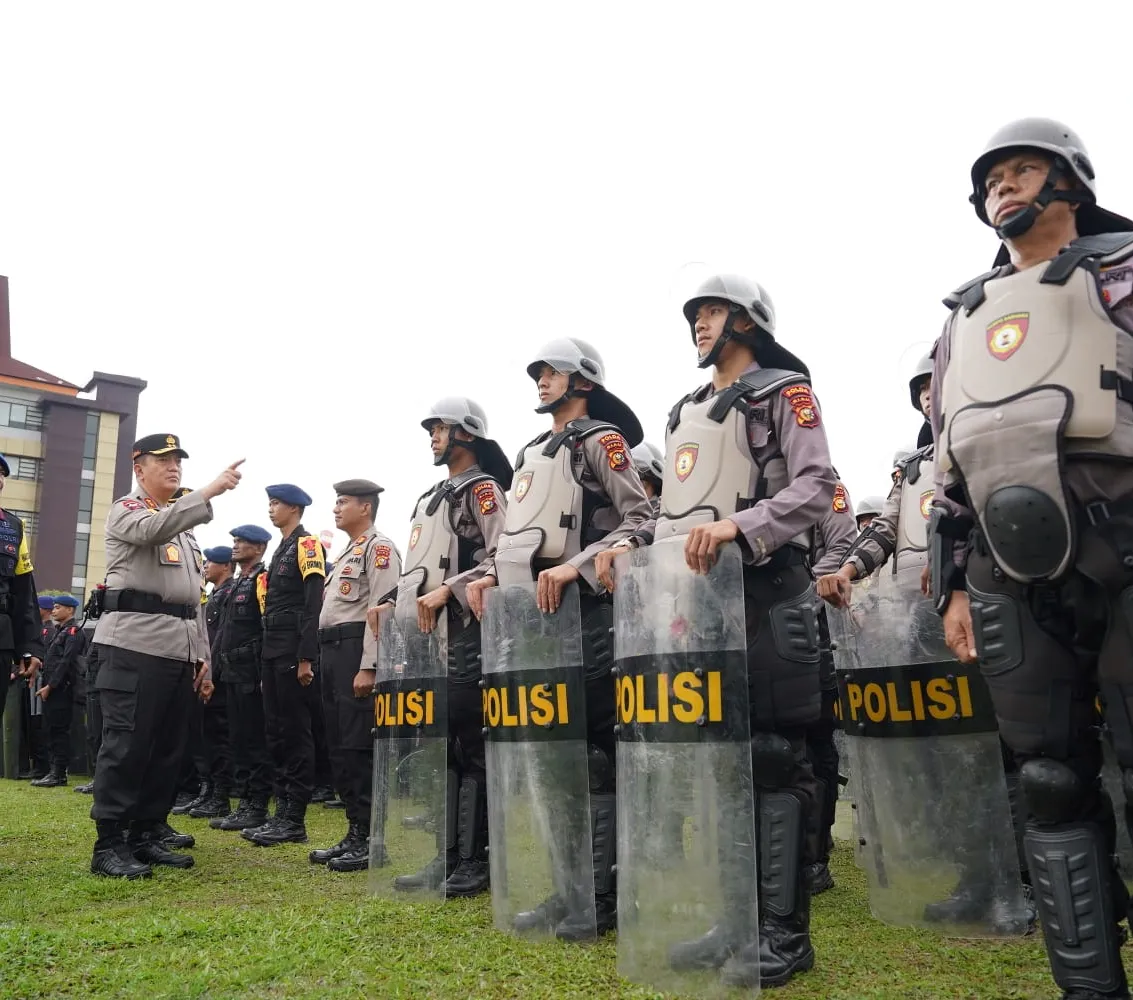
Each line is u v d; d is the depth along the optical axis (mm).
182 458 4965
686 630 2660
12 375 34562
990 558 2246
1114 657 2010
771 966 2562
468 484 4398
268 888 4086
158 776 4590
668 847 2609
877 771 3406
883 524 3840
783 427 2887
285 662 5668
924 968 2742
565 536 3617
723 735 2592
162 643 4527
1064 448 2027
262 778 6230
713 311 3080
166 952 2916
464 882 3955
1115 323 2051
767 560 2838
